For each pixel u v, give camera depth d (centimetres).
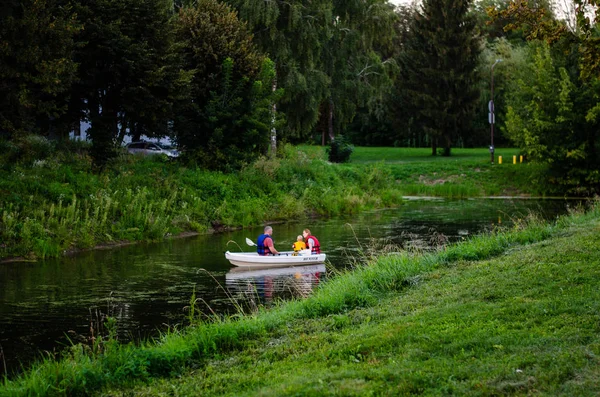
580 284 1033
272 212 3288
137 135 3562
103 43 2914
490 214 3469
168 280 1736
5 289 1612
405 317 956
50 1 2595
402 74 6331
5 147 2738
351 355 796
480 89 6244
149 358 856
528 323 841
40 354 1080
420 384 662
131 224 2541
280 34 4081
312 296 1250
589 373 650
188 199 2956
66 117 3170
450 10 6103
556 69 4788
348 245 2362
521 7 1407
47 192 2458
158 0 3100
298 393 655
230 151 3469
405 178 5281
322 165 4269
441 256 1493
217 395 722
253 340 952
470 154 6444
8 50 2373
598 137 4559
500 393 625
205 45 3422
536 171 4850
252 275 1823
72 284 1675
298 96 4406
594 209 2166
